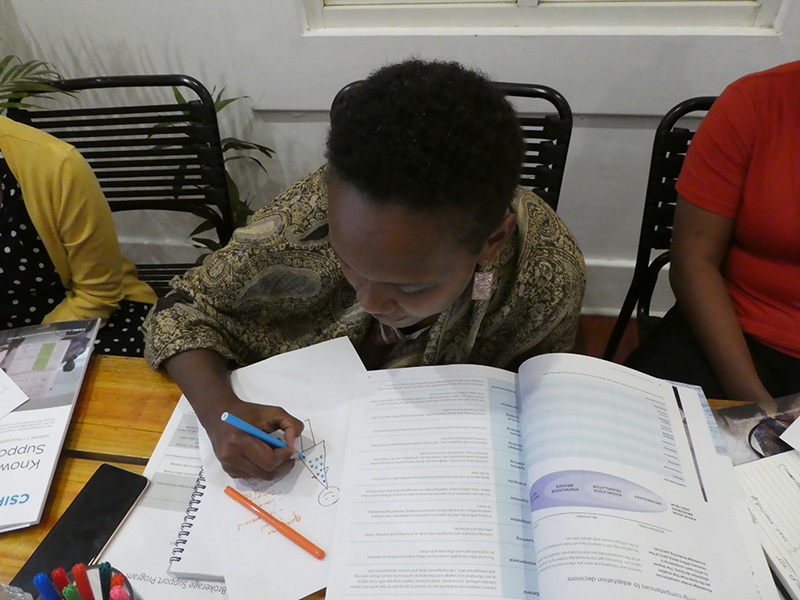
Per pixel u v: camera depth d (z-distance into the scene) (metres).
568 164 1.42
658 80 1.22
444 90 0.45
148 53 1.34
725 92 0.86
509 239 0.64
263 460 0.55
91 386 0.67
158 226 1.69
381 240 0.47
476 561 0.49
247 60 1.31
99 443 0.62
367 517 0.52
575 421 0.56
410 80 0.46
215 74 1.35
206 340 0.68
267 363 0.67
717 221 0.89
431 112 0.44
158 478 0.58
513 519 0.51
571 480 0.51
